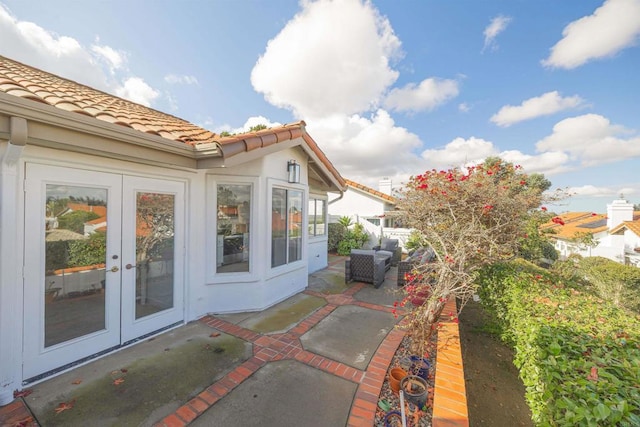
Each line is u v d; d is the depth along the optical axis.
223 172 5.23
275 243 6.11
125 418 2.65
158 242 4.45
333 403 2.93
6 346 2.80
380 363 3.71
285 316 5.31
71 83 6.11
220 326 4.79
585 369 1.92
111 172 3.77
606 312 3.13
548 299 3.62
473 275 3.67
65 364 3.36
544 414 2.13
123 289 3.98
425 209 4.06
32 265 3.06
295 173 6.25
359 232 13.94
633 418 1.42
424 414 2.69
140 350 3.92
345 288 7.29
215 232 5.28
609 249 16.42
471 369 4.07
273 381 3.29
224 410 2.80
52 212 3.23
